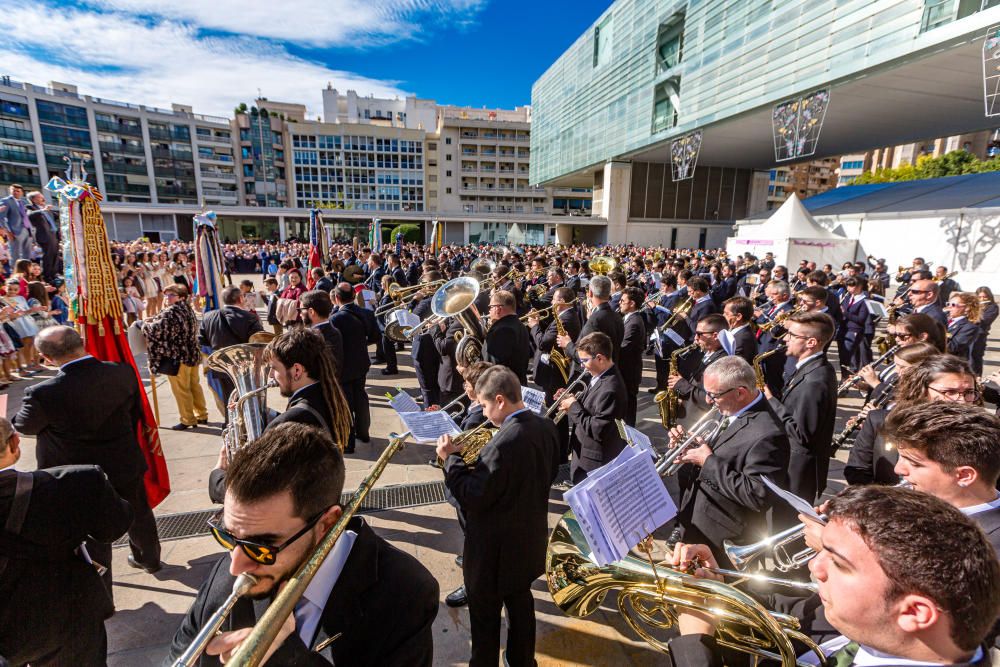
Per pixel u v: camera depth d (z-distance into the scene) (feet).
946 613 2.77
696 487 8.57
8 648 5.91
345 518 3.92
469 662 7.67
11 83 175.94
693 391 13.64
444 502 13.21
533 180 205.36
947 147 211.82
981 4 51.42
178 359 17.30
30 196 33.32
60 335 8.63
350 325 15.93
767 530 7.98
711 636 4.49
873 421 8.87
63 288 30.04
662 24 107.04
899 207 77.10
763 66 80.64
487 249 87.45
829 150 120.06
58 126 186.91
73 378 8.63
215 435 17.61
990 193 65.87
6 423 5.80
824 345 10.25
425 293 23.35
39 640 6.03
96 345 11.94
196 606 4.37
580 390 11.74
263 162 231.30
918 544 2.84
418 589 4.14
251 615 4.06
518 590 7.23
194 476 14.51
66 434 8.73
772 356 15.57
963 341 19.30
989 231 53.93
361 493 4.40
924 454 5.17
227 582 4.28
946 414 5.22
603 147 138.72
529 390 11.45
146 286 43.06
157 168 211.41
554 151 178.19
